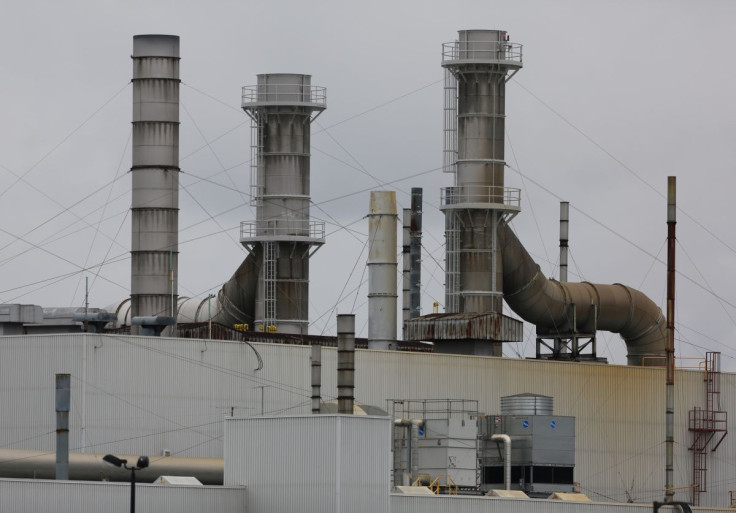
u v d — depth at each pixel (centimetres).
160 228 15475
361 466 11344
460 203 15588
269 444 11481
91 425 13112
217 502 11356
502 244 15638
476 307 15538
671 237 14200
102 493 11081
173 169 15550
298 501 11350
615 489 15238
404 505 11819
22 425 13250
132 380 13300
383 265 14762
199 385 13538
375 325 14750
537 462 13350
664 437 15475
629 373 15400
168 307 15450
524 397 13650
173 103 15550
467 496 12044
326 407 13162
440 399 14488
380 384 14238
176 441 13412
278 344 13862
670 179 14238
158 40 15550
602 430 15225
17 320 14350
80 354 13150
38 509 10962
